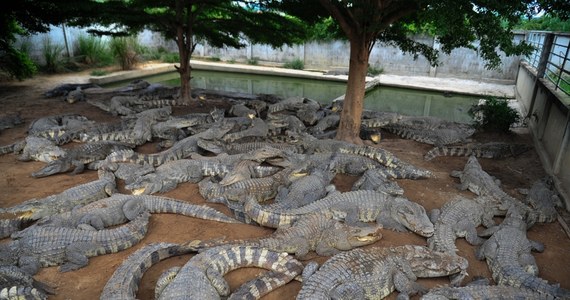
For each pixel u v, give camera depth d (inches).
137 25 558.6
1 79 693.9
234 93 677.3
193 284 165.5
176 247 205.2
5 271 175.3
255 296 175.9
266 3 529.7
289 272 189.2
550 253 224.1
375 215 248.8
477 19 251.4
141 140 390.3
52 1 488.7
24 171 316.2
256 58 1072.2
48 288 182.5
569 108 312.2
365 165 325.7
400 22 412.5
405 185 303.7
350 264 181.2
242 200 270.1
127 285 171.8
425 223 227.3
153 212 252.4
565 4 239.3
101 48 918.4
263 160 317.4
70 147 381.7
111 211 237.5
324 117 510.3
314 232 216.8
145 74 890.7
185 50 569.6
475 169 307.4
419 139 432.5
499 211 263.7
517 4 237.8
